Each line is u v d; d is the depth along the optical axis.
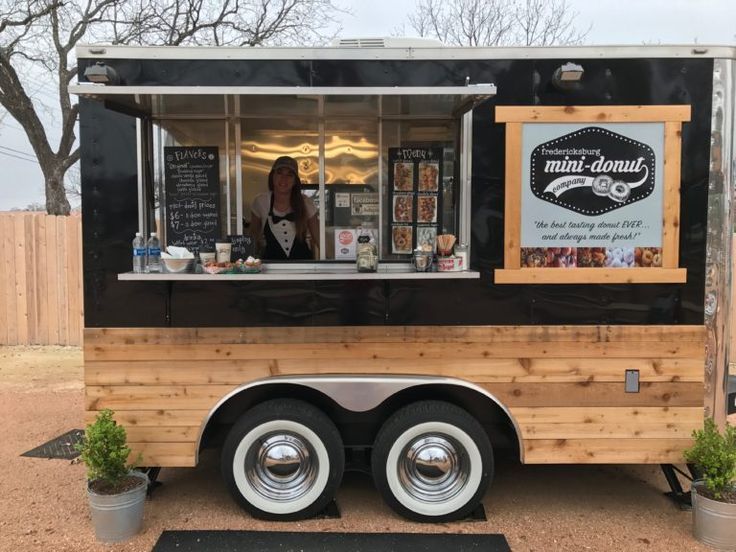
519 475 3.83
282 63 3.03
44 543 2.95
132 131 3.05
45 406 5.41
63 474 3.84
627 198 3.07
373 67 3.03
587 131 3.04
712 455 2.90
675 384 3.12
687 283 3.10
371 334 3.09
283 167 3.46
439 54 3.02
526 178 3.06
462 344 3.10
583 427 3.12
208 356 3.09
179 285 3.07
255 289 3.08
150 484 3.43
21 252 7.84
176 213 3.31
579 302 3.10
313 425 3.10
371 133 3.53
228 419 3.24
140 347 3.09
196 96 2.85
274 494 3.16
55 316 7.89
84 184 3.05
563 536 3.05
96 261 3.07
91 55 3.01
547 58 3.03
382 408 3.24
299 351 3.10
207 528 3.10
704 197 3.07
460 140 3.21
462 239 3.11
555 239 3.08
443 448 3.15
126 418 3.11
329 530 3.08
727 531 2.88
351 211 3.57
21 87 11.97
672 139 3.04
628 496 3.53
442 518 3.13
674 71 3.03
